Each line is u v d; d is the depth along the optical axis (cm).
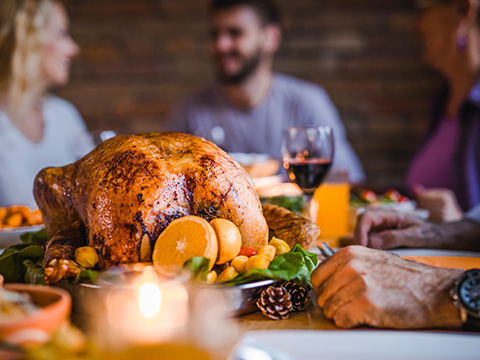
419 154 219
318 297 63
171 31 346
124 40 348
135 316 42
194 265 59
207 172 68
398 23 337
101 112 354
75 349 43
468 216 101
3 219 97
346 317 59
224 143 253
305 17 341
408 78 340
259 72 251
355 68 342
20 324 45
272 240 70
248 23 240
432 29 202
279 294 62
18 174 197
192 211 67
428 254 86
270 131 253
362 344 49
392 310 59
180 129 257
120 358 41
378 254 63
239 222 67
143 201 65
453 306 59
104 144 75
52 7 209
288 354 48
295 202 108
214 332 42
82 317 61
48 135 215
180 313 42
